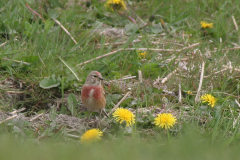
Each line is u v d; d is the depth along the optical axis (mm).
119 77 10836
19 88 10148
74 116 9461
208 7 15555
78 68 10594
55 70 10445
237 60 11891
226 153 6613
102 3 14539
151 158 6172
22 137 8008
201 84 10477
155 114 9523
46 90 10086
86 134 7680
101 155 6242
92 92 8828
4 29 11758
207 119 9227
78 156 6109
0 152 6055
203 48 12773
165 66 11461
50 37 11625
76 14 13305
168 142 7734
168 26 13742
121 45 12438
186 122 9094
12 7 12367
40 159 5883
